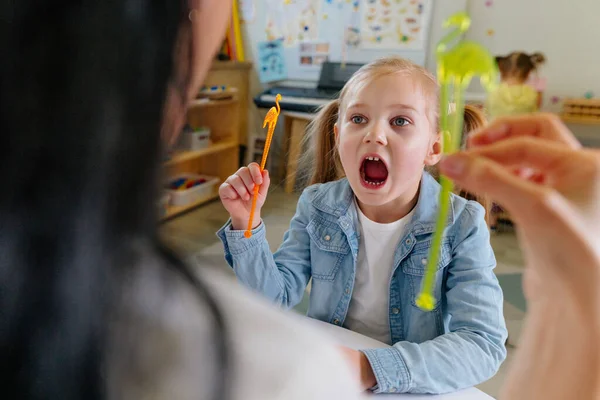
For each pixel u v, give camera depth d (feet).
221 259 7.45
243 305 0.85
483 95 9.12
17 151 0.59
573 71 9.85
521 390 1.13
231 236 2.93
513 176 0.96
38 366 0.65
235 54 12.01
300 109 10.61
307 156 4.34
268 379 0.74
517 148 1.13
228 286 0.91
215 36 0.86
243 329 0.80
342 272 3.18
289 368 0.76
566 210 0.93
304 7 11.51
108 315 0.68
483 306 2.68
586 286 0.95
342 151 3.02
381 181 2.99
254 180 2.85
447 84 1.15
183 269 0.77
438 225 1.27
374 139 2.84
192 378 0.72
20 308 0.63
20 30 0.57
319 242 3.24
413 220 3.02
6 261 0.62
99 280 0.66
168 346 0.73
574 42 9.73
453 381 2.29
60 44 0.58
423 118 2.93
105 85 0.60
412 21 10.68
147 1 0.64
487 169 0.96
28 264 0.62
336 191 3.34
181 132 0.82
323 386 0.77
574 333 1.01
